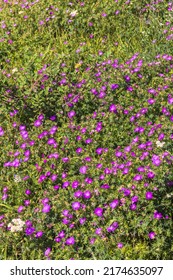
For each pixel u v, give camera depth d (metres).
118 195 1.32
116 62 1.95
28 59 2.16
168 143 1.47
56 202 1.36
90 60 2.02
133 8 2.40
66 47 2.21
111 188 1.36
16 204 1.45
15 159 1.54
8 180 1.52
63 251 1.25
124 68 1.89
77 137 1.62
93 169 1.46
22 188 1.48
